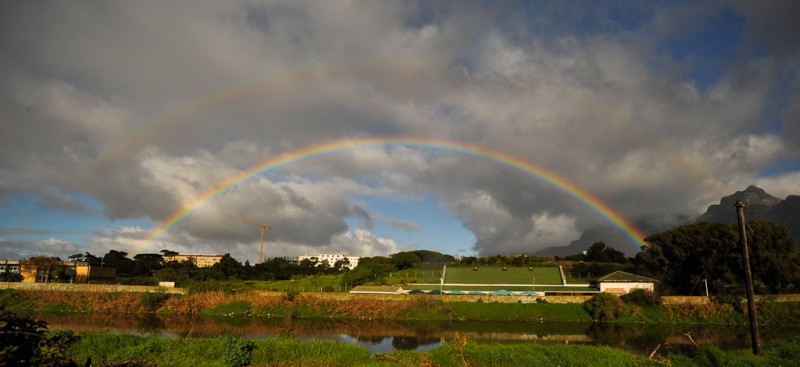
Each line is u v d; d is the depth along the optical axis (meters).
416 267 132.38
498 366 30.66
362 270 113.81
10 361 12.45
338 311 74.75
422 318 72.31
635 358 32.06
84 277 115.56
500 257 139.50
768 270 73.69
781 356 32.75
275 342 34.34
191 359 30.48
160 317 72.06
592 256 146.12
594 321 70.56
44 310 77.12
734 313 69.31
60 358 13.84
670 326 66.44
